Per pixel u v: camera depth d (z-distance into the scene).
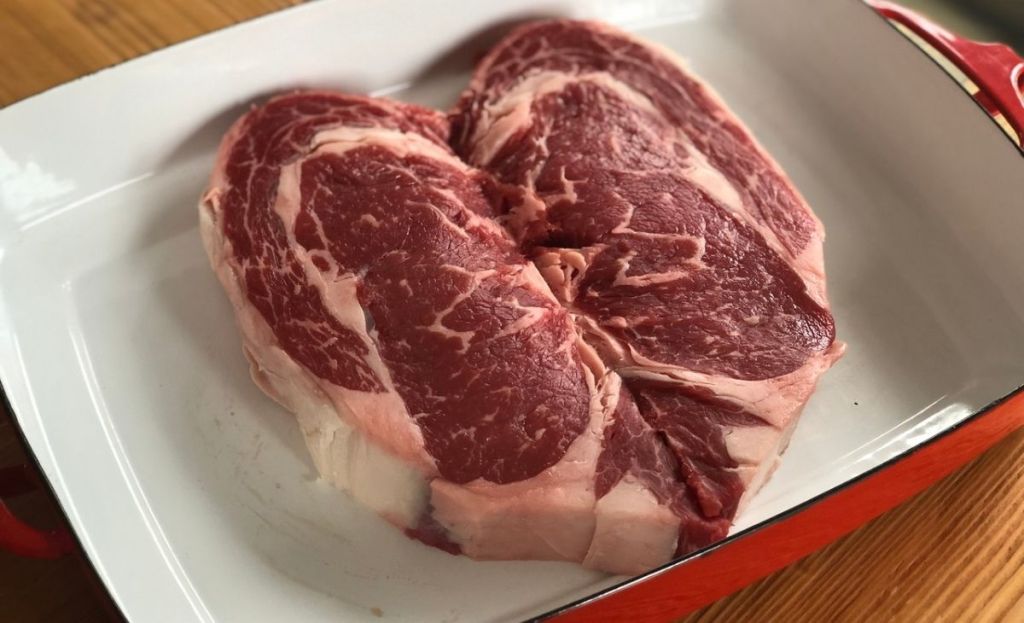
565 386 0.36
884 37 0.46
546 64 0.45
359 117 0.43
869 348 0.43
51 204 0.42
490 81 0.45
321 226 0.39
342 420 0.37
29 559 0.37
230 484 0.39
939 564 0.38
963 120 0.44
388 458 0.36
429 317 0.37
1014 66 0.44
